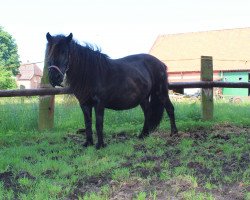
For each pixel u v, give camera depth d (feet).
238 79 123.13
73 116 32.27
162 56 142.31
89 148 21.44
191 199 12.75
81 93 21.13
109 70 21.83
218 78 125.29
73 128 29.91
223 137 24.93
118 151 20.71
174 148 21.25
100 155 19.98
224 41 138.00
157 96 26.07
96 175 16.10
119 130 28.27
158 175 15.83
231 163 17.51
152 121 26.02
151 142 23.24
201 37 144.25
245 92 113.70
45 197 13.44
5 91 25.94
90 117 22.50
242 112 37.68
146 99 25.85
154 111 26.13
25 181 15.25
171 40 148.36
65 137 25.84
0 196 13.57
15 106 30.73
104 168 16.96
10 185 15.03
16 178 15.99
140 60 24.85
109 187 14.39
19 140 25.00
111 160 18.62
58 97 37.83
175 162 17.72
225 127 29.68
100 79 21.35
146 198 13.17
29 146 22.75
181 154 19.61
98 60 21.20
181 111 34.99
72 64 20.43
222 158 18.49
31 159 19.45
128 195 13.44
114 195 13.62
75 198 13.64
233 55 130.11
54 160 18.72
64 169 17.06
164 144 22.82
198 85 31.83
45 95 27.66
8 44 176.45
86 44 21.31
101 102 21.61
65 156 19.83
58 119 31.55
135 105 23.90
